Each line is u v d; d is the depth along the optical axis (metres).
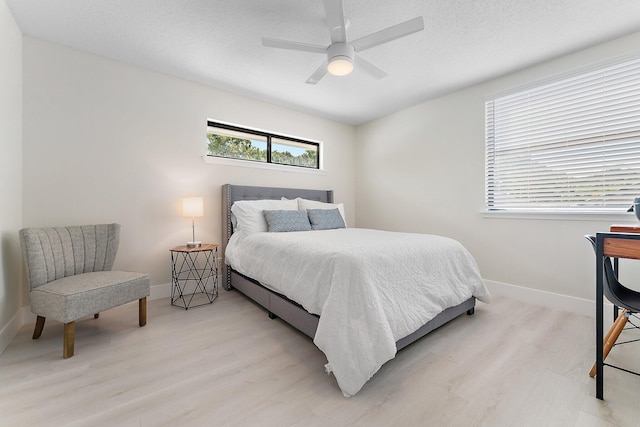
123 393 1.34
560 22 1.98
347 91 3.21
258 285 2.47
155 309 2.47
